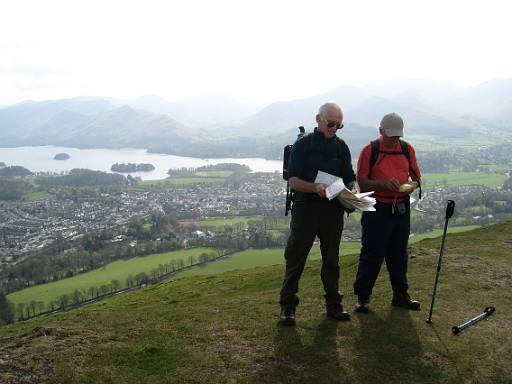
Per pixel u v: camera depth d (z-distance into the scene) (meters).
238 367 3.08
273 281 9.33
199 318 4.01
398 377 3.04
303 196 3.53
